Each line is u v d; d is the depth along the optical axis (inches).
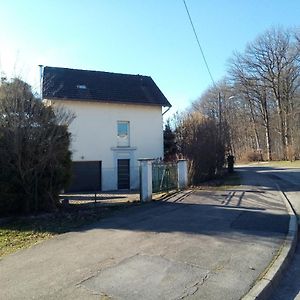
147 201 541.6
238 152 2588.6
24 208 459.5
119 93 1089.4
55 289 207.0
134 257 261.6
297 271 250.5
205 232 335.3
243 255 264.1
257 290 202.7
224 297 193.9
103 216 430.3
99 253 274.5
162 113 1123.9
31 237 342.0
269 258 257.1
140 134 1091.9
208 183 826.8
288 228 348.5
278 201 525.7
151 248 283.9
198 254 267.0
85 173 1021.8
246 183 812.6
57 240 322.3
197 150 877.2
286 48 2199.8
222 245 290.4
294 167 1525.6
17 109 449.1
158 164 645.3
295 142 2102.6
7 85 453.4
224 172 1138.0
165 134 1127.6
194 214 427.5
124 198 666.8
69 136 514.6
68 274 230.7
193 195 605.0
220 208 467.8
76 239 322.0
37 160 462.9
